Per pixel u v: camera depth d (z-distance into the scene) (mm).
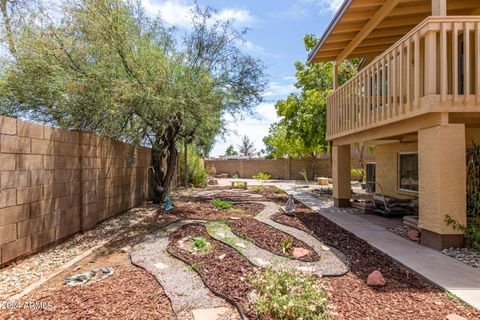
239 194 12648
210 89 7594
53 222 4996
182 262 4164
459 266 3764
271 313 2629
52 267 4125
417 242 4949
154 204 9484
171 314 2738
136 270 3896
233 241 5145
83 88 6145
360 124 6809
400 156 8633
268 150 39344
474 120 4754
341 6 6488
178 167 15109
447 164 4363
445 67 4277
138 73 6457
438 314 2658
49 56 6180
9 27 6449
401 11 6840
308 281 2861
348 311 2709
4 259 3961
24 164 4301
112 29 6152
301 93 16484
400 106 5031
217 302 2957
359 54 9500
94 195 6395
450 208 4371
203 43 8016
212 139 9664
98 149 6562
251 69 8617
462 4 6707
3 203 3918
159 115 7066
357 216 7480
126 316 2705
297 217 7371
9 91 6477
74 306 2904
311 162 23938
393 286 3291
